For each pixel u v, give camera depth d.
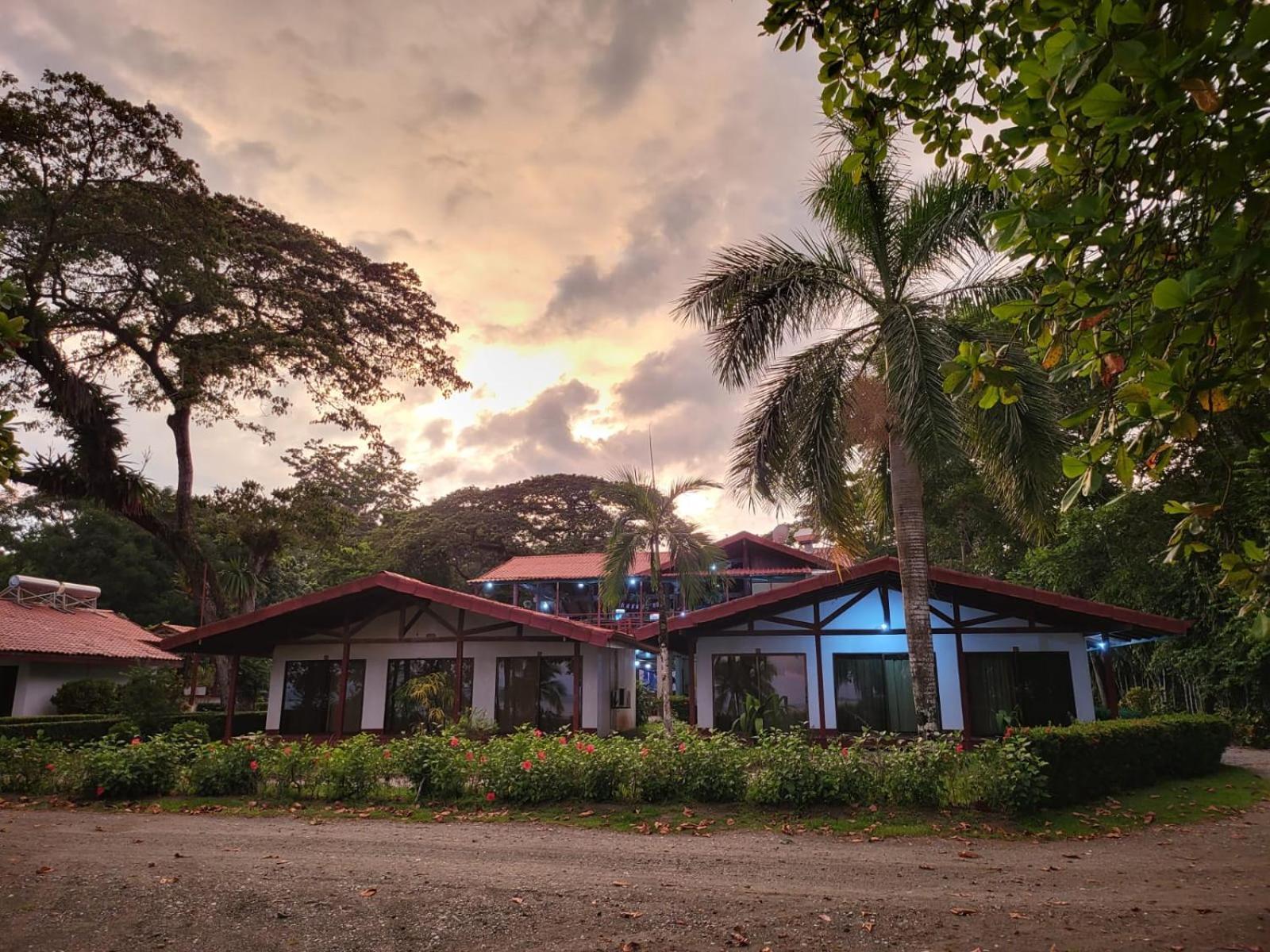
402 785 10.28
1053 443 9.98
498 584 33.09
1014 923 4.96
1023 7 2.61
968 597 15.69
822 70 3.38
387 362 26.50
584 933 4.82
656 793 9.21
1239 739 18.12
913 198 11.41
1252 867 6.55
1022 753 8.70
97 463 20.70
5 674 21.92
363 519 56.31
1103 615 14.12
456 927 4.93
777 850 7.08
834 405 11.35
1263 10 1.60
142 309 21.08
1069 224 2.28
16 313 17.48
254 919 5.10
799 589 15.95
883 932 4.80
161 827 8.15
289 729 18.50
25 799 9.94
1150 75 1.72
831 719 15.77
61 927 4.97
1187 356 2.12
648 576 29.66
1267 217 1.92
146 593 38.41
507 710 17.77
